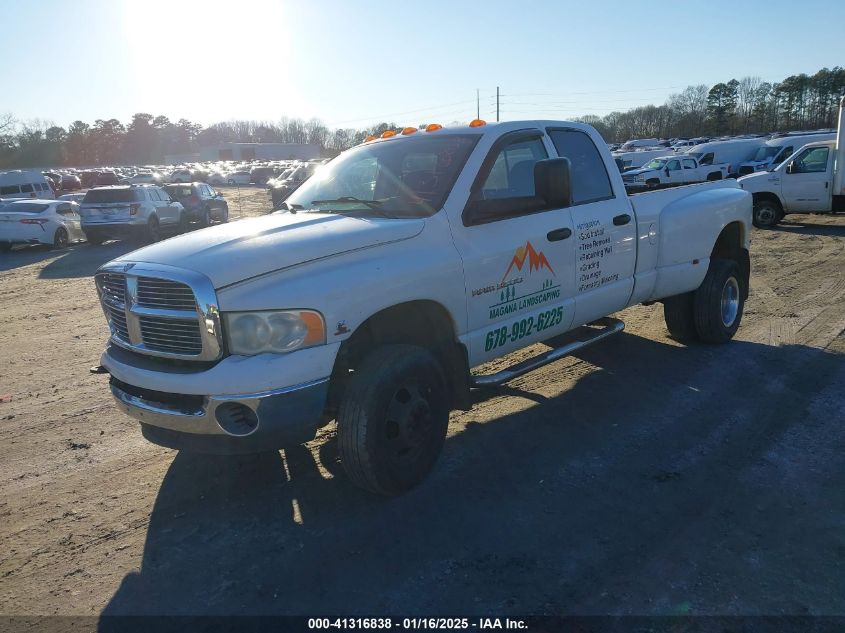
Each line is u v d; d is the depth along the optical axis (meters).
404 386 3.81
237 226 4.16
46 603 3.12
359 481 3.77
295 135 135.00
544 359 4.80
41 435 5.16
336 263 3.61
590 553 3.33
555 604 2.96
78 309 10.37
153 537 3.66
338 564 3.33
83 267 15.30
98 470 4.52
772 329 7.30
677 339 6.92
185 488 4.21
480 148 4.45
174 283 3.45
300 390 3.40
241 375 3.31
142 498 4.11
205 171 70.75
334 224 3.94
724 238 6.98
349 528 3.65
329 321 3.47
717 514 3.64
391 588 3.12
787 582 3.05
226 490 4.15
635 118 103.44
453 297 4.09
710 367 6.07
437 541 3.49
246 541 3.57
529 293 4.64
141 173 68.81
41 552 3.55
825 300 8.55
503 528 3.58
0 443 5.02
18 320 9.66
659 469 4.18
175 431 3.64
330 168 5.04
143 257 3.76
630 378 5.85
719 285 6.47
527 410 5.22
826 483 3.94
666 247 5.94
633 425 4.86
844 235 14.93
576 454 4.43
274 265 3.47
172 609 3.05
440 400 4.05
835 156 15.62
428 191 4.28
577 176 5.22
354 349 4.04
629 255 5.57
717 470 4.14
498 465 4.31
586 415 5.08
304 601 3.06
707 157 34.62
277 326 3.37
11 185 26.73
